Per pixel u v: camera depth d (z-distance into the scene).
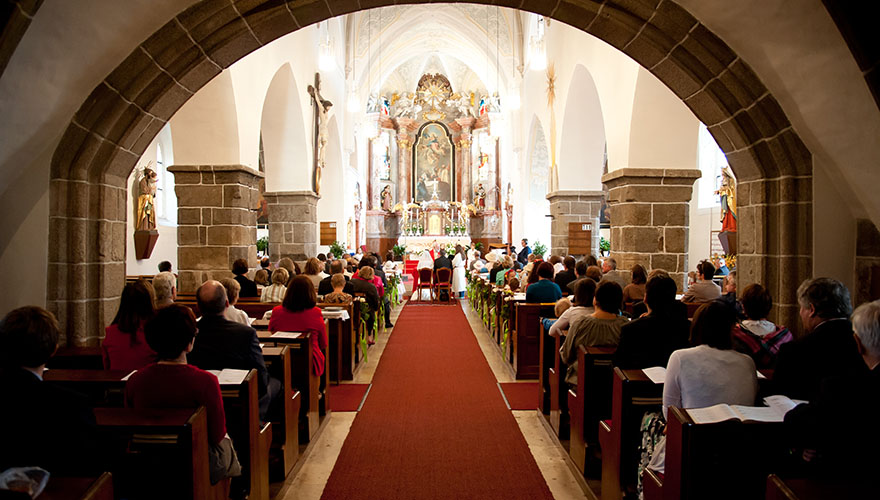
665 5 5.37
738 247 6.25
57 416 2.21
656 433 3.32
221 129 9.27
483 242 31.30
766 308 4.01
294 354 4.96
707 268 6.65
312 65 15.01
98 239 5.74
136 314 3.76
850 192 5.43
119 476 2.54
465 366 8.27
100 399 3.49
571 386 4.80
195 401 2.84
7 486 1.82
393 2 5.78
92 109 5.32
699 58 5.56
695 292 6.57
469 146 32.78
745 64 5.37
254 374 3.52
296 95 13.34
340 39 20.09
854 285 5.61
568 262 9.06
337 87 19.36
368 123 24.83
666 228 9.46
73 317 5.62
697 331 3.08
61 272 5.57
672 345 3.85
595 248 14.63
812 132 5.23
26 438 2.17
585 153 14.31
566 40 13.37
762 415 2.60
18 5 3.81
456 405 6.34
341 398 6.61
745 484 2.52
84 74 5.03
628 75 9.20
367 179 31.30
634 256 9.45
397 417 5.93
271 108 13.55
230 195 9.39
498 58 23.95
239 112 9.32
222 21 5.39
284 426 4.21
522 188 21.81
